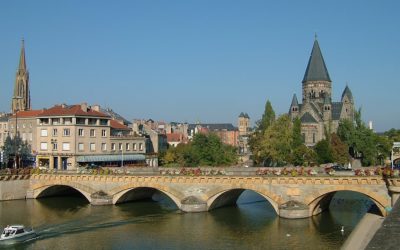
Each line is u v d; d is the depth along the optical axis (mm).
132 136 126250
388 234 24094
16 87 179250
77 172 85250
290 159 113875
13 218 68750
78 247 53469
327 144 128125
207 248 52875
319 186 66875
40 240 56500
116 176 80625
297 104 197000
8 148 118250
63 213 72938
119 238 57625
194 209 73500
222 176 73062
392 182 59375
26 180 87938
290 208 67438
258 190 70500
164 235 58844
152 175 77812
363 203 82375
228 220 67625
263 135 117125
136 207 78812
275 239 56312
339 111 195750
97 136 114438
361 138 140125
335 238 56344
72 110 111500
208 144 119438
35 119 118750
